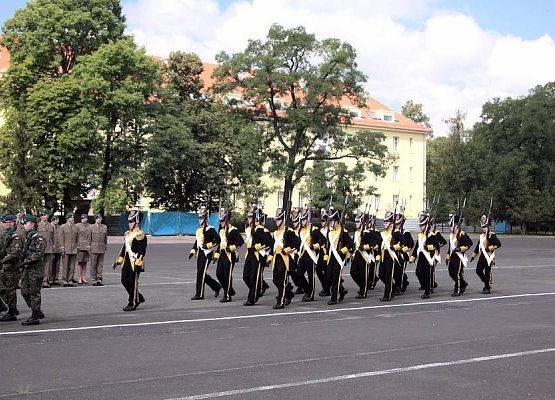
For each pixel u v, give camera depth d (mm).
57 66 43688
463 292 17344
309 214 15812
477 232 73688
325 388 7289
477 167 70500
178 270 23297
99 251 18625
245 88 48969
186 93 56094
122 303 14516
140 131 48281
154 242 44625
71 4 44375
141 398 6797
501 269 25891
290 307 14352
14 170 36281
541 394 7137
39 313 11570
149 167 49188
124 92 43125
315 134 49438
